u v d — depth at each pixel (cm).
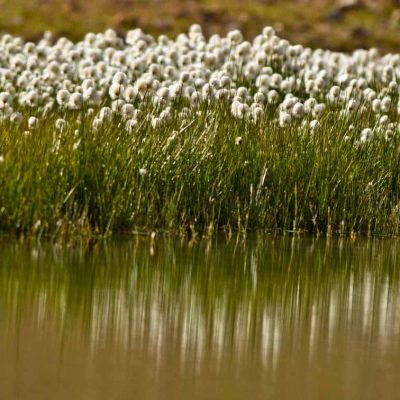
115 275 2297
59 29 6750
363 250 2708
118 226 2745
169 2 7438
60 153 2756
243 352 1777
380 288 2291
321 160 2983
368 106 3531
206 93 3316
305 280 2341
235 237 2789
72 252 2498
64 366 1659
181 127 2980
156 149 2861
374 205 2977
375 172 3048
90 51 3825
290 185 2942
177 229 2788
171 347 1788
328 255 2620
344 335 1905
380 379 1659
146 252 2548
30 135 2919
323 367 1709
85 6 7206
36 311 1975
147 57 3797
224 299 2138
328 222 2908
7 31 6669
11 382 1576
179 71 3741
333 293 2231
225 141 2977
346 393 1588
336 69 4078
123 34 6700
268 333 1900
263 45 3894
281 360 1738
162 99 3198
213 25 7062
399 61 4194
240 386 1600
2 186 2638
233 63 3775
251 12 7412
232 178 2911
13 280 2208
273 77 3672
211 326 1930
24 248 2511
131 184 2780
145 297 2122
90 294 2123
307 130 3088
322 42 6988
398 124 3312
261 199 2914
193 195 2838
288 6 7681
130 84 3641
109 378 1611
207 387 1589
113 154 2784
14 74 3641
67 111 3497
